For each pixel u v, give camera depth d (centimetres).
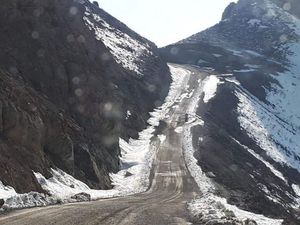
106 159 4416
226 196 4175
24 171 2302
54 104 3912
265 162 7769
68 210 1692
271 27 19962
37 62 4084
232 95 10769
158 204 2553
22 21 4234
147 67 10869
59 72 4234
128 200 2744
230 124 9056
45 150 3069
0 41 3988
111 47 10300
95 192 3120
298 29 19762
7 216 1422
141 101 8512
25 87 3406
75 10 5150
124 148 5844
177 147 6494
